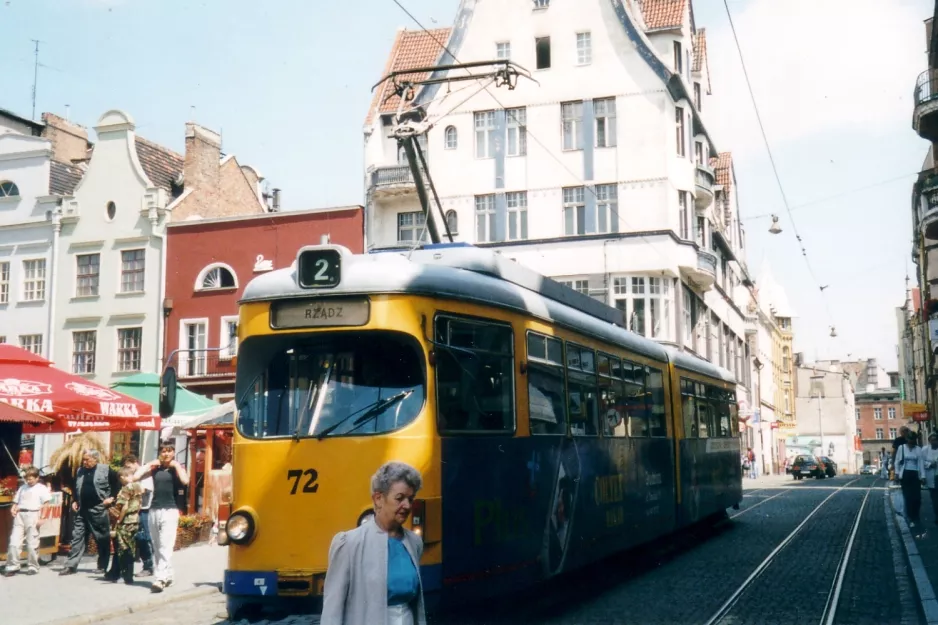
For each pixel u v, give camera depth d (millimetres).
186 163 40469
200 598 12820
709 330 47094
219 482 19562
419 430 8617
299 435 8750
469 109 39500
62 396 15633
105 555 14484
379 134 41469
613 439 12922
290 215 36000
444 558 8609
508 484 9680
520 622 10023
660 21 40625
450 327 9188
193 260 37312
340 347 8953
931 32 35781
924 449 19609
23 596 12562
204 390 36656
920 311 59719
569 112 38688
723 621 10086
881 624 9883
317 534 8523
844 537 18391
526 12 39312
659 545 17312
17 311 39812
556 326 11250
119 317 38062
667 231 37125
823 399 111625
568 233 38281
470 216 39062
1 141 40875
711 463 18969
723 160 60719
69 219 39312
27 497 15094
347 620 4270
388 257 9281
